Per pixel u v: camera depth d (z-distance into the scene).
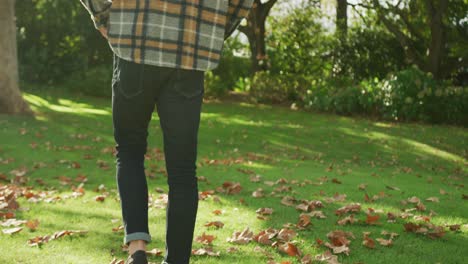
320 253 2.73
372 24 16.83
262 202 4.16
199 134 9.95
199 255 2.63
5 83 10.19
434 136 10.77
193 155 1.75
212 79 17.75
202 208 3.87
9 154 6.84
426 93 13.28
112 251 2.66
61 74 16.91
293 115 13.88
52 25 17.12
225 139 9.55
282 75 17.14
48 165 6.17
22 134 8.49
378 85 14.20
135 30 1.63
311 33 17.41
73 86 16.27
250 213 3.72
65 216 3.49
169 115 1.70
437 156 8.74
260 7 18.12
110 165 6.32
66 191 4.62
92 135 8.99
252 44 18.48
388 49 16.20
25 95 14.59
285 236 2.96
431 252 2.86
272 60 18.14
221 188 4.70
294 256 2.66
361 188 5.05
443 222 3.65
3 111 10.18
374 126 12.12
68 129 9.42
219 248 2.78
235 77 20.27
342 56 16.28
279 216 3.64
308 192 4.74
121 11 1.66
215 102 16.72
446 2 14.90
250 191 4.73
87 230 3.09
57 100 14.30
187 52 1.65
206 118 12.55
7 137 8.13
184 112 1.70
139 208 1.79
